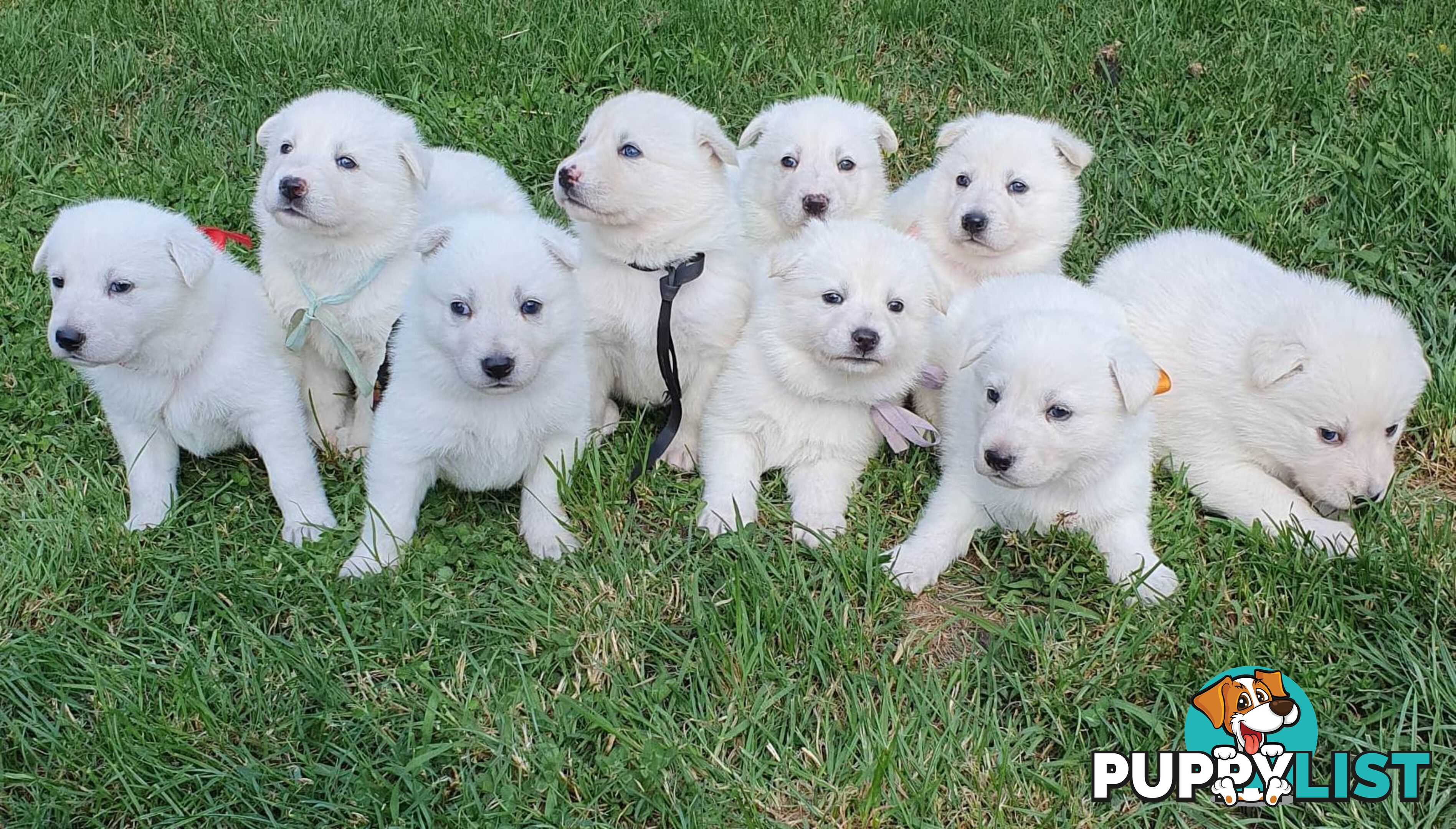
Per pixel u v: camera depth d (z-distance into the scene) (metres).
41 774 0.72
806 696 0.77
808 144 1.09
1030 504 0.88
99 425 0.98
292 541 0.89
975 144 1.09
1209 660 0.79
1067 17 1.53
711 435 0.98
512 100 1.40
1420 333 1.09
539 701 0.76
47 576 0.83
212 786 0.71
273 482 0.91
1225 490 0.94
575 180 0.94
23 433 0.97
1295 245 1.19
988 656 0.80
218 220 1.21
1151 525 0.92
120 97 1.40
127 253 0.83
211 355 0.88
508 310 0.80
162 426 0.91
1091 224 1.24
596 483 0.90
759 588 0.82
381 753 0.74
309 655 0.78
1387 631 0.81
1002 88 1.43
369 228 0.95
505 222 0.84
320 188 0.91
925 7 1.52
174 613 0.82
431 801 0.71
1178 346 0.96
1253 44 1.45
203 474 0.95
